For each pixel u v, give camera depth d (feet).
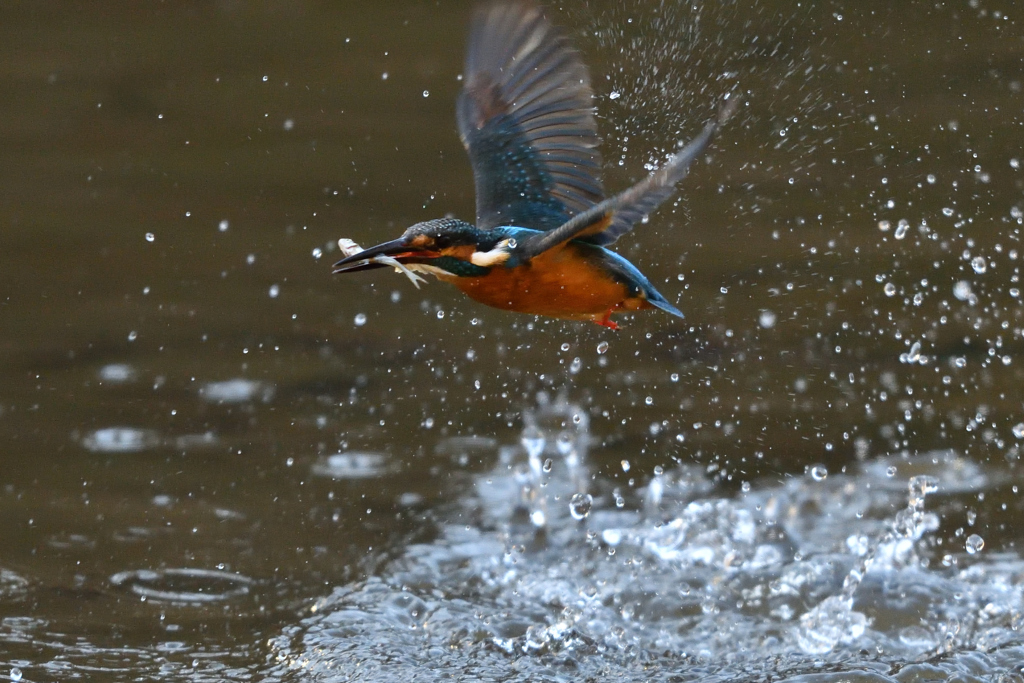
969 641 25.80
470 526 30.30
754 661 25.30
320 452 33.58
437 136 54.90
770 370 37.93
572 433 34.76
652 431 34.86
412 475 32.60
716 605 27.45
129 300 42.37
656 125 41.88
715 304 41.60
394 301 43.24
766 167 49.73
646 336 40.27
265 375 37.70
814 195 47.93
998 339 38.91
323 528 30.07
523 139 22.90
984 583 27.78
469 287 20.12
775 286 42.32
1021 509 30.58
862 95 53.06
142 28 67.51
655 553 29.40
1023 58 55.21
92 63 63.00
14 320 40.86
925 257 43.62
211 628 25.94
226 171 52.03
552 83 22.89
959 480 31.94
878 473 32.48
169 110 57.88
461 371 38.27
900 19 59.11
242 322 41.19
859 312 40.75
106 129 55.93
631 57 41.45
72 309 41.75
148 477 32.01
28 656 24.49
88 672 24.06
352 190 49.85
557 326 41.24
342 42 65.10
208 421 35.06
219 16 69.00
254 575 28.07
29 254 45.57
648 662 25.36
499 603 27.40
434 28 66.90
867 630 26.30
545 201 22.29
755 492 31.81
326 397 36.58
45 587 27.12
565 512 30.96
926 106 52.06
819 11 59.41
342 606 26.94
